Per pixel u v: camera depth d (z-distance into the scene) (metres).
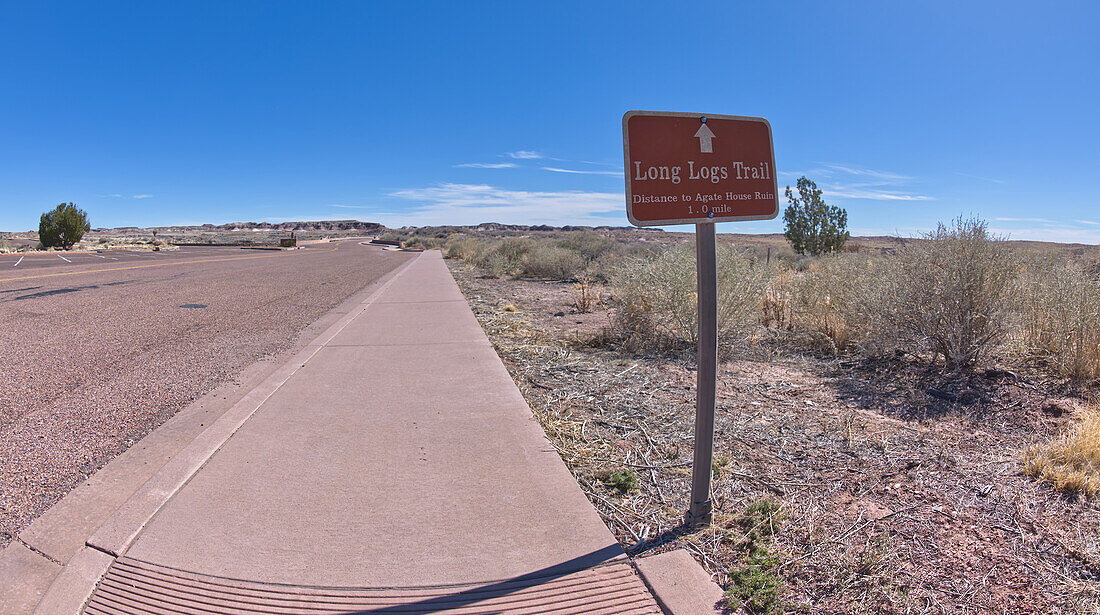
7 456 4.36
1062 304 6.24
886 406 5.50
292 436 4.66
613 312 11.59
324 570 2.91
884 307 6.98
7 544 3.17
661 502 3.68
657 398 5.86
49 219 50.31
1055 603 2.67
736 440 4.70
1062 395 5.49
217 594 2.73
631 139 3.08
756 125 3.30
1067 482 3.70
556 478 3.89
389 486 3.79
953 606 2.66
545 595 2.74
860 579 2.86
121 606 2.67
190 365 7.32
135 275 23.14
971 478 3.92
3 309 12.64
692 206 3.15
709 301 3.22
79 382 6.49
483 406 5.39
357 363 7.15
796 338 8.48
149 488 3.73
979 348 6.29
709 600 2.71
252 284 19.27
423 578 2.85
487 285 18.84
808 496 3.73
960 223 6.34
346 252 53.31
